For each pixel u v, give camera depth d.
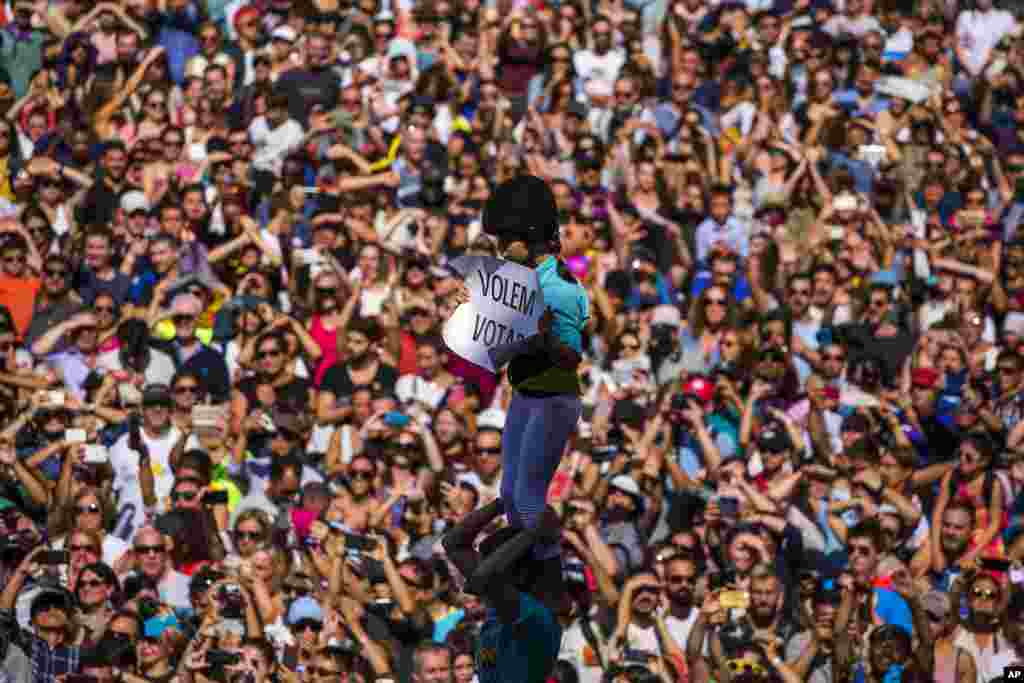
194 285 23.62
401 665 18.09
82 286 24.08
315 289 23.42
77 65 27.88
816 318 24.67
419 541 19.44
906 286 25.34
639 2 31.03
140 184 25.81
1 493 20.00
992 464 21.20
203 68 28.47
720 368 22.61
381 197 25.73
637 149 27.28
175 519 19.23
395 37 29.42
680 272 25.31
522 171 26.73
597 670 18.11
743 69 28.86
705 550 19.64
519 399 9.30
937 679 18.36
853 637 18.42
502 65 29.23
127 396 21.52
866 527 19.16
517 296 9.03
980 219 26.58
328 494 19.48
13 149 26.69
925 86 29.09
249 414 20.97
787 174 26.95
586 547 18.89
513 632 9.48
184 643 18.08
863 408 22.14
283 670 17.98
